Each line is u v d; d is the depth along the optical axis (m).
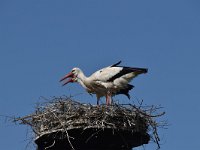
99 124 13.35
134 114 13.81
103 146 13.76
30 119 14.50
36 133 14.29
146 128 14.25
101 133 13.50
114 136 13.66
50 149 14.25
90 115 13.52
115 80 17.47
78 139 13.71
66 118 13.71
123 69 17.44
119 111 13.61
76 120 13.55
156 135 14.30
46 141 14.26
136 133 13.84
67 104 14.01
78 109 13.68
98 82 17.62
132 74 17.48
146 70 17.28
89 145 13.70
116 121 13.59
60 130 13.52
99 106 13.71
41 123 14.20
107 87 17.53
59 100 14.20
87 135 13.62
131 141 14.13
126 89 18.05
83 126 13.42
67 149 14.08
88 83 17.89
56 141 13.95
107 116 13.50
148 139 14.30
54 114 13.92
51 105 14.26
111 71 17.52
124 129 13.53
